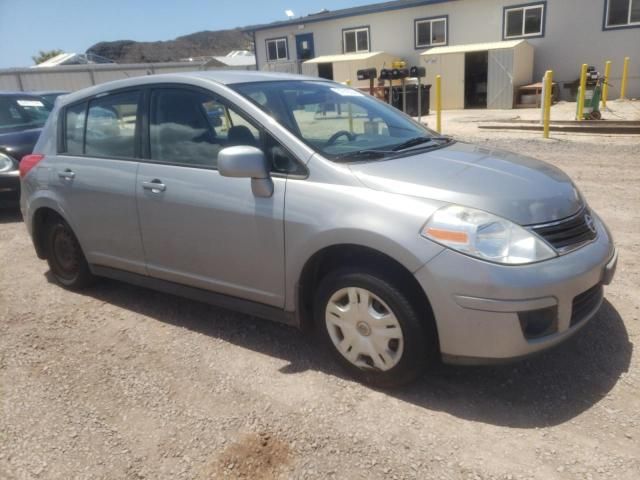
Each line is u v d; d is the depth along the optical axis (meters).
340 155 3.19
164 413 2.99
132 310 4.34
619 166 8.54
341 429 2.78
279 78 3.94
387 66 23.16
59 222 4.59
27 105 8.77
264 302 3.42
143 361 3.54
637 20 17.92
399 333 2.89
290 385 3.18
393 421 2.82
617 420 2.74
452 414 2.85
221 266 3.53
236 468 2.56
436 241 2.70
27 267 5.46
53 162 4.47
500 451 2.57
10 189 7.11
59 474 2.58
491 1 20.33
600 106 15.87
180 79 3.74
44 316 4.29
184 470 2.57
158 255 3.87
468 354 2.73
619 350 3.35
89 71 29.14
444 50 20.98
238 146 3.24
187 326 4.01
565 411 2.84
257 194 3.23
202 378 3.31
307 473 2.51
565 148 10.38
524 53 19.53
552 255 2.72
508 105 19.67
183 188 3.58
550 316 2.73
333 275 3.10
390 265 2.92
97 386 3.28
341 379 3.21
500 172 3.14
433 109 21.44
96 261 4.35
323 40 25.17
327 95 3.95
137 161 3.90
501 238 2.67
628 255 4.84
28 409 3.08
